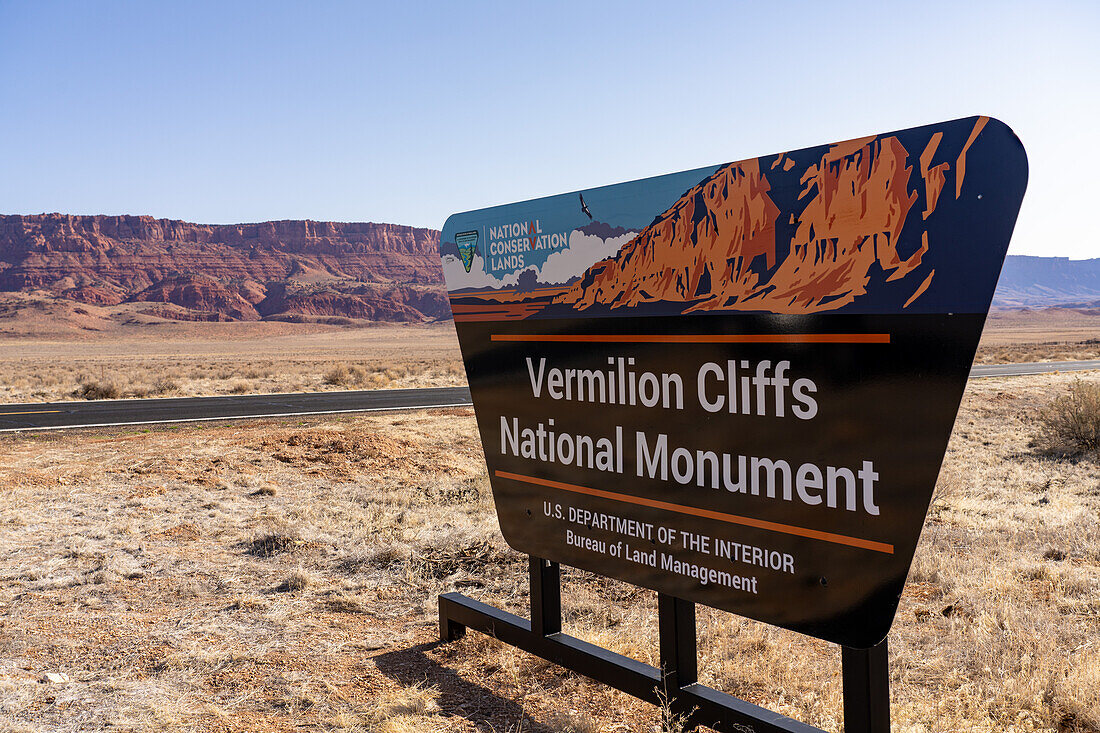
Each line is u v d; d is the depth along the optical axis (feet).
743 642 16.63
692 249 11.45
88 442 49.75
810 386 9.98
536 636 14.79
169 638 17.03
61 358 269.44
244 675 15.14
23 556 23.18
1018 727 12.60
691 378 11.65
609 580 21.84
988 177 8.05
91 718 13.25
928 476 8.77
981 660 15.38
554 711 13.42
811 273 9.86
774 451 10.53
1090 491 36.01
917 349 8.78
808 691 14.32
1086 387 50.06
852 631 9.71
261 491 33.45
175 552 23.98
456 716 13.28
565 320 13.91
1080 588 19.92
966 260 8.28
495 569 22.36
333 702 13.87
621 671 13.12
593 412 13.52
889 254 8.99
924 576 21.50
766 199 10.37
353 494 33.12
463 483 35.65
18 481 33.63
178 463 38.70
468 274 16.05
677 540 12.08
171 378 126.11
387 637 17.26
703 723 11.71
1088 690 13.47
